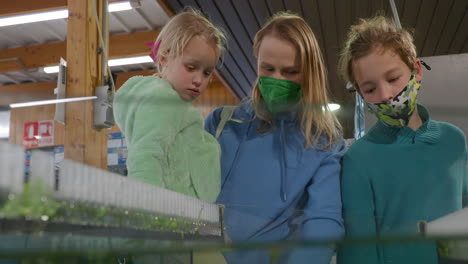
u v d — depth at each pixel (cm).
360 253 71
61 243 55
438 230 75
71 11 262
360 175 100
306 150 104
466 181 94
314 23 660
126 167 77
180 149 89
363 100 116
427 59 162
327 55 695
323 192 100
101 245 60
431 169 95
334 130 103
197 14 124
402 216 86
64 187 55
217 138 107
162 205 70
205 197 95
